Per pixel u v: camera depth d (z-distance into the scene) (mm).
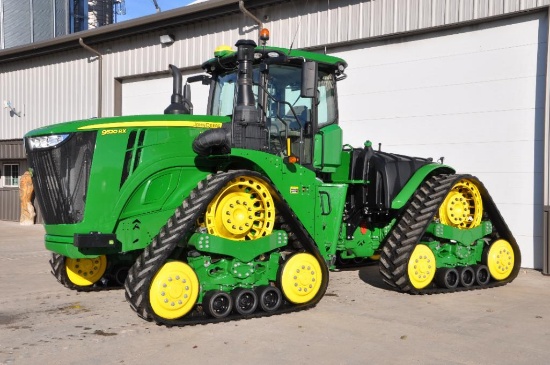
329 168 6816
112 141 5512
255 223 5789
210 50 12539
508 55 8820
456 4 9172
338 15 10555
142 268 5137
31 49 15664
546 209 8156
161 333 5086
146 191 5641
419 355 4535
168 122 5777
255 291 5648
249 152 5742
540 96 8516
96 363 4336
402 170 6973
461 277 7000
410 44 9836
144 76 13953
